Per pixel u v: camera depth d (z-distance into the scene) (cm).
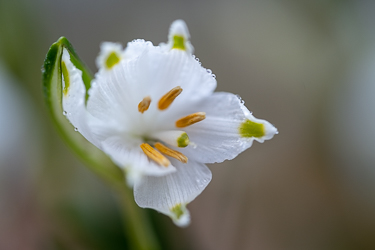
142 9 29
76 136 16
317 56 28
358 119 26
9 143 21
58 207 18
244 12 29
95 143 14
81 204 18
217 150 15
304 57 28
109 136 15
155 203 14
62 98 14
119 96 15
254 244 24
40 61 20
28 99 21
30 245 22
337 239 24
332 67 28
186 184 15
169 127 15
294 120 27
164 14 29
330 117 27
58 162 20
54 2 28
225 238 22
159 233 17
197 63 15
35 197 22
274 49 28
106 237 18
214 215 22
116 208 18
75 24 28
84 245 18
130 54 15
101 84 15
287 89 28
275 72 28
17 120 21
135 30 29
